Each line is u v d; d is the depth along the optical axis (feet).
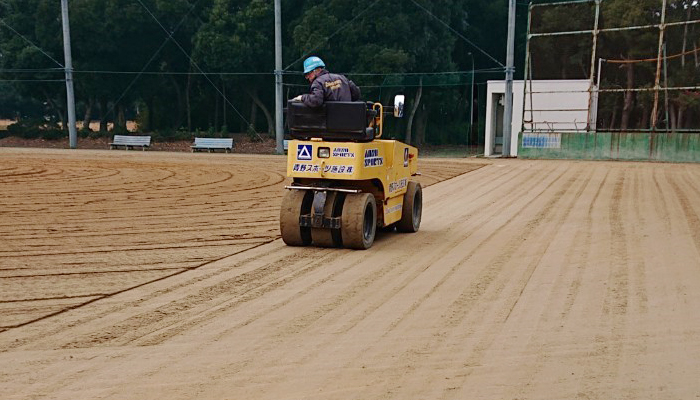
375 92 229.04
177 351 30.60
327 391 26.30
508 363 29.22
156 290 40.78
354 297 39.45
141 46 232.53
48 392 26.25
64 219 65.57
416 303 38.22
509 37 161.79
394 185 57.26
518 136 159.74
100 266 46.83
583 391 26.37
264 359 29.66
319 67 52.60
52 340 32.04
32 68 227.40
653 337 32.63
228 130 264.11
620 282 42.83
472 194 88.17
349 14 217.97
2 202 75.82
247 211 71.87
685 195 86.28
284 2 225.97
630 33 160.04
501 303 38.24
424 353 30.37
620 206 76.64
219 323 34.55
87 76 228.84
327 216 52.24
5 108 387.96
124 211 70.90
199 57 221.05
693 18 153.79
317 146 51.67
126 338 32.32
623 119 162.50
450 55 247.70
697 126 154.92
